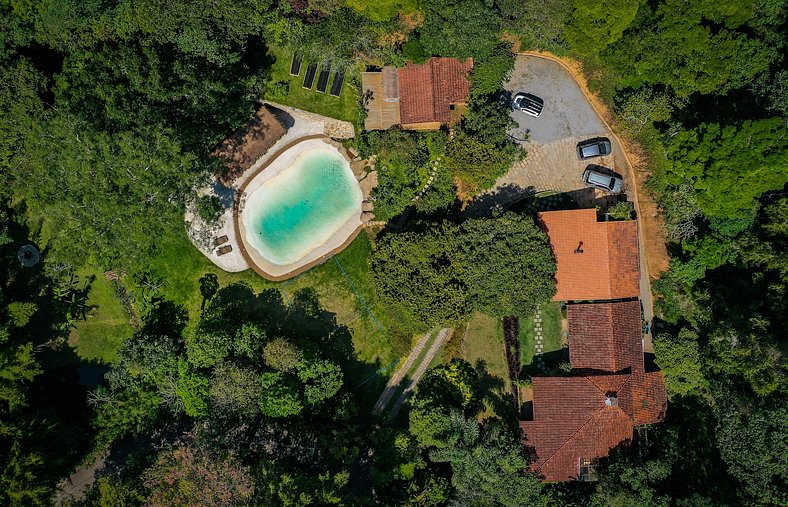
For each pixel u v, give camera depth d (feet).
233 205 207.92
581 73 204.03
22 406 192.65
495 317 205.67
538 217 198.18
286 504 173.99
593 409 193.57
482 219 191.01
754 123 174.70
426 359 208.13
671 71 187.01
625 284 198.29
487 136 193.57
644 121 198.70
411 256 191.21
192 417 207.00
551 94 206.59
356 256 208.64
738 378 187.83
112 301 209.56
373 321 208.44
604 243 197.26
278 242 209.15
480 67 195.52
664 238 203.21
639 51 186.09
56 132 173.06
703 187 185.57
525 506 192.13
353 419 200.34
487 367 207.62
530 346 206.39
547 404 195.72
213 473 180.86
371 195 206.39
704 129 182.91
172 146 175.42
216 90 189.67
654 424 200.44
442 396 199.93
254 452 192.65
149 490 183.62
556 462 194.49
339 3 191.31
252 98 204.13
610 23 180.34
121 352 198.49
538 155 206.90
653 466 188.85
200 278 208.64
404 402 207.92
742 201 182.39
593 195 206.49
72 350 209.97
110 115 176.35
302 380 194.80
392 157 202.18
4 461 187.21
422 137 204.13
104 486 182.91
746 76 186.50
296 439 195.11
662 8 179.42
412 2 186.91
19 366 189.98
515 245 189.37
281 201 209.26
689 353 193.06
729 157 177.88
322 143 208.85
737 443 181.47
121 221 178.81
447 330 207.00
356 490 195.93
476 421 200.85
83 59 188.85
